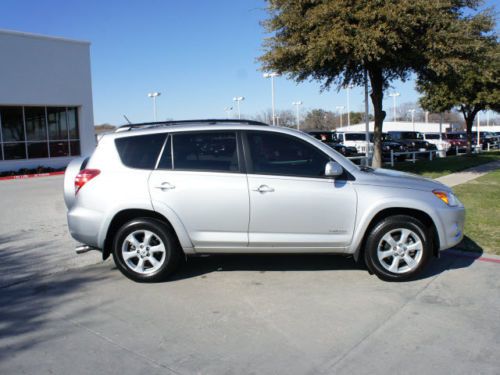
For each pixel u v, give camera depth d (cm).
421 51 1341
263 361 348
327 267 568
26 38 2241
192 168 516
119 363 349
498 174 1584
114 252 523
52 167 2391
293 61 1412
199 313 439
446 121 8694
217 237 512
